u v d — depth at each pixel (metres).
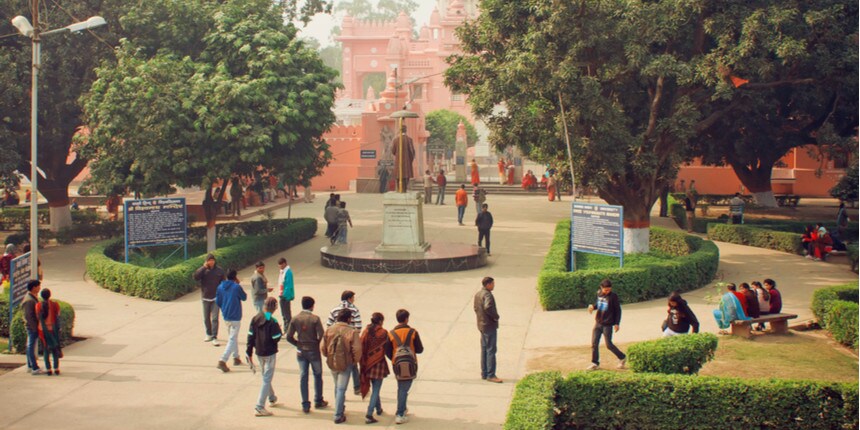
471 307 15.77
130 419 9.57
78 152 23.14
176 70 20.52
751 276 19.17
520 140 19.72
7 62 21.61
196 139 19.86
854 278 18.66
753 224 26.42
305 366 9.84
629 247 21.12
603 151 18.89
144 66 19.67
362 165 44.41
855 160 27.67
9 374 11.46
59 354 11.52
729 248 24.03
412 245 20.69
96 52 23.14
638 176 20.12
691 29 20.06
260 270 13.27
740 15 18.66
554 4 17.75
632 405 9.26
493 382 11.01
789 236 22.89
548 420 8.09
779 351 12.36
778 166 41.00
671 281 16.81
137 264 19.34
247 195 34.19
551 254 18.61
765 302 13.64
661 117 21.28
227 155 20.36
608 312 11.27
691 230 28.14
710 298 15.70
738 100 20.95
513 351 12.60
